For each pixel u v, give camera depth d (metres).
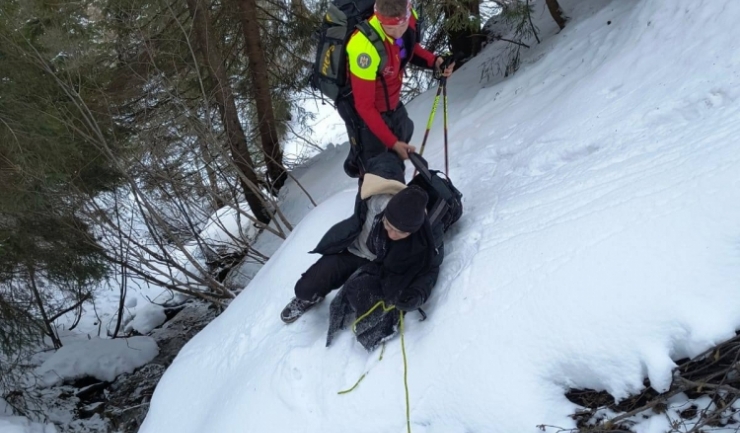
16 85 5.24
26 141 5.07
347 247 2.96
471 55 8.02
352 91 3.09
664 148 2.68
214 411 3.12
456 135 5.24
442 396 2.39
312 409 2.69
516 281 2.45
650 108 3.03
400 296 2.56
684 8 3.45
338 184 6.97
